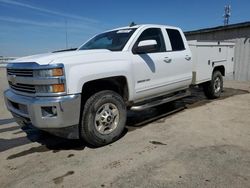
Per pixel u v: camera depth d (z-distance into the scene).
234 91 8.66
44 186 2.78
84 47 5.09
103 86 4.05
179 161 3.23
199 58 6.15
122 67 4.06
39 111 3.30
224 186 2.62
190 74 5.82
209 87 6.99
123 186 2.70
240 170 2.95
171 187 2.63
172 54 5.21
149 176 2.88
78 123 3.47
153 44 4.27
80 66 3.48
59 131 3.41
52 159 3.49
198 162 3.19
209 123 4.86
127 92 4.27
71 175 3.00
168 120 5.17
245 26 11.16
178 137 4.13
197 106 6.37
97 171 3.06
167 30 5.30
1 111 6.71
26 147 4.00
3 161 3.49
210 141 3.91
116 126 4.00
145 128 4.70
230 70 7.82
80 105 3.46
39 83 3.30
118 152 3.61
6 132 4.83
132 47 4.39
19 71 3.63
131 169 3.07
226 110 5.87
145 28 4.75
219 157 3.32
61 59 3.37
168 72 5.09
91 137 3.70
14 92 3.89
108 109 3.90
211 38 12.77
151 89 4.71
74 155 3.59
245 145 3.72
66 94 3.32
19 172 3.14
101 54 3.87
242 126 4.62
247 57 11.37
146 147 3.75
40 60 3.37
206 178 2.79
